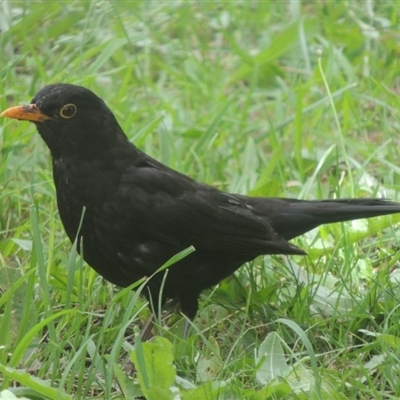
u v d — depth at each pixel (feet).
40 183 36.94
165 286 31.19
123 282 31.65
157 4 51.60
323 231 35.63
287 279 33.14
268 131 44.62
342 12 54.03
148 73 49.98
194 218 31.27
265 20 55.62
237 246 31.60
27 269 32.65
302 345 30.12
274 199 33.09
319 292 32.45
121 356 30.53
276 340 28.04
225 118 46.21
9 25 46.88
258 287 33.42
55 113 30.32
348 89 44.83
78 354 25.81
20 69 49.32
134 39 50.16
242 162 42.01
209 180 41.29
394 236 34.53
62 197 31.04
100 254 31.12
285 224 32.63
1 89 40.04
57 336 28.58
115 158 30.81
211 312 32.58
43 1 48.98
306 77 50.93
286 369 27.53
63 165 30.71
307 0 55.83
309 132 44.86
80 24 49.34
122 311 31.32
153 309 31.14
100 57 45.42
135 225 30.68
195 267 31.37
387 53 51.11
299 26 50.37
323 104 45.03
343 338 29.94
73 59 46.88
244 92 50.90
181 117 47.26
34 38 48.93
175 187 31.32
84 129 30.37
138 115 46.73
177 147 44.19
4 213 37.27
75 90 30.40
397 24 50.67
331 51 47.73
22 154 42.11
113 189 30.58
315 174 37.76
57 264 32.68
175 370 25.86
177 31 54.75
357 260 33.14
